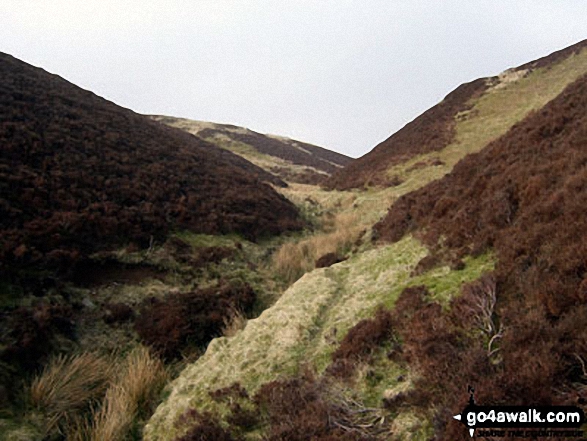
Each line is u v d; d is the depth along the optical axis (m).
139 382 7.02
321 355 6.61
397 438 4.23
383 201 21.33
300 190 33.06
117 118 22.34
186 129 74.94
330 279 9.83
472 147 26.98
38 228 10.72
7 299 8.33
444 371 4.72
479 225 8.13
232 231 16.16
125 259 11.82
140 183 16.00
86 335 8.66
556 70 35.06
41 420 6.00
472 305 5.64
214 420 5.72
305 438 4.56
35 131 15.84
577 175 6.57
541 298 4.74
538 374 3.64
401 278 8.45
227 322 9.87
